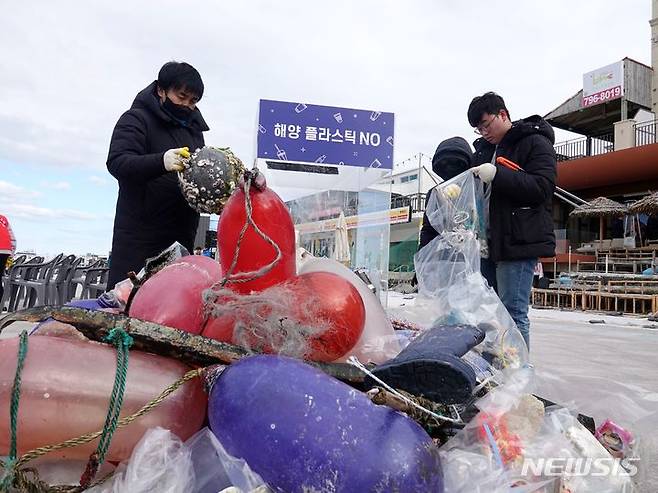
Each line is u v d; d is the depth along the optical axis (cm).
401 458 112
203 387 137
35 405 118
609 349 593
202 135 297
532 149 301
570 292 1390
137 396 127
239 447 117
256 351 146
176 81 266
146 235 273
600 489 140
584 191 2148
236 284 152
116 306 215
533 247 296
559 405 167
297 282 155
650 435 181
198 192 189
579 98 2314
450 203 294
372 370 140
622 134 2114
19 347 125
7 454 125
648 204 1523
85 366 126
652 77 2219
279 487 114
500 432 140
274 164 379
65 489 124
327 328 147
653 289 1216
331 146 386
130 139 261
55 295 761
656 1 2216
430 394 134
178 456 120
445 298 229
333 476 110
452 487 125
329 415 115
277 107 378
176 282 167
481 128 316
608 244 1817
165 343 137
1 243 603
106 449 123
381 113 393
